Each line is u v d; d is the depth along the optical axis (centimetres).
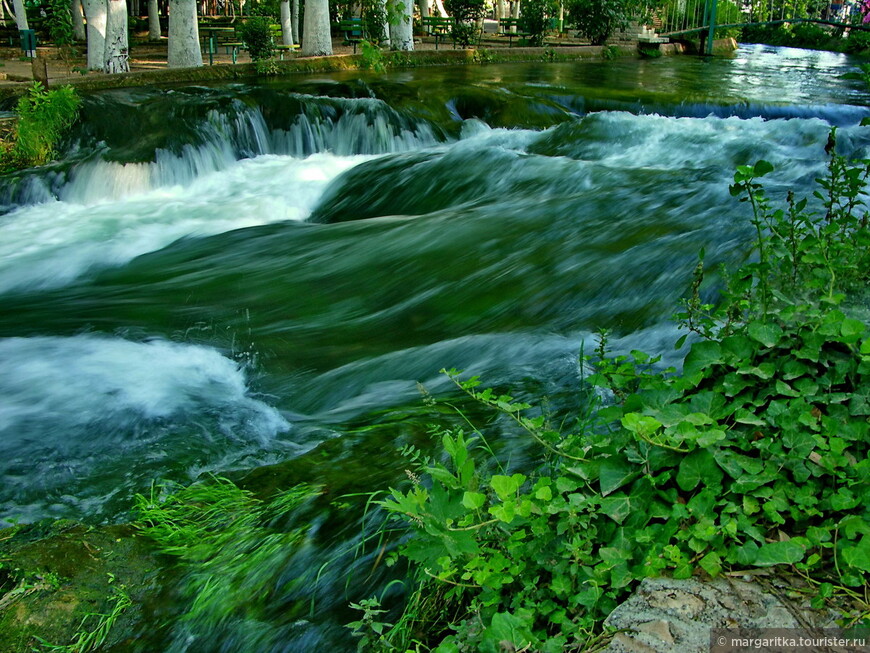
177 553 358
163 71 1761
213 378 564
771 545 249
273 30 2161
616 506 270
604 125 1268
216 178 1251
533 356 538
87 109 1284
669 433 265
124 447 458
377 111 1427
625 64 2450
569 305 634
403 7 1969
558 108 1594
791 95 1781
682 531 264
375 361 569
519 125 1527
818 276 398
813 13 3747
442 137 1477
